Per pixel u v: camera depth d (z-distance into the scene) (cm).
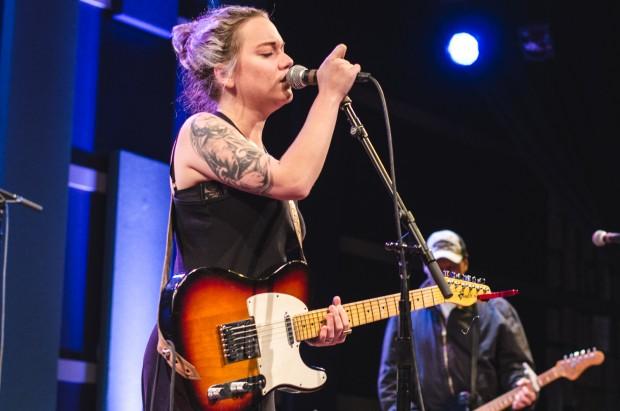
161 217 507
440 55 740
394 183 252
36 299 439
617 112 766
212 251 246
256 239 251
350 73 250
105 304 485
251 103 258
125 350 483
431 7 734
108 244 490
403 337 243
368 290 665
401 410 238
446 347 498
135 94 520
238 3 521
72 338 481
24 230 438
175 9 530
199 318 241
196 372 240
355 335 651
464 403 488
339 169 637
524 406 491
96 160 498
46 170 450
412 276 693
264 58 258
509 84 756
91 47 503
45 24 458
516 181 803
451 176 748
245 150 242
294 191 240
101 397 473
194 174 247
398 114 707
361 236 668
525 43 728
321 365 595
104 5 503
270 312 251
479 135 771
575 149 774
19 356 429
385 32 696
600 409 828
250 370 246
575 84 759
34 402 432
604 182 778
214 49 259
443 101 746
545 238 820
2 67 445
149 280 497
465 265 516
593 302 841
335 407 597
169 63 538
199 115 252
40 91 453
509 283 780
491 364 502
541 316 805
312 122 244
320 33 614
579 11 724
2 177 434
